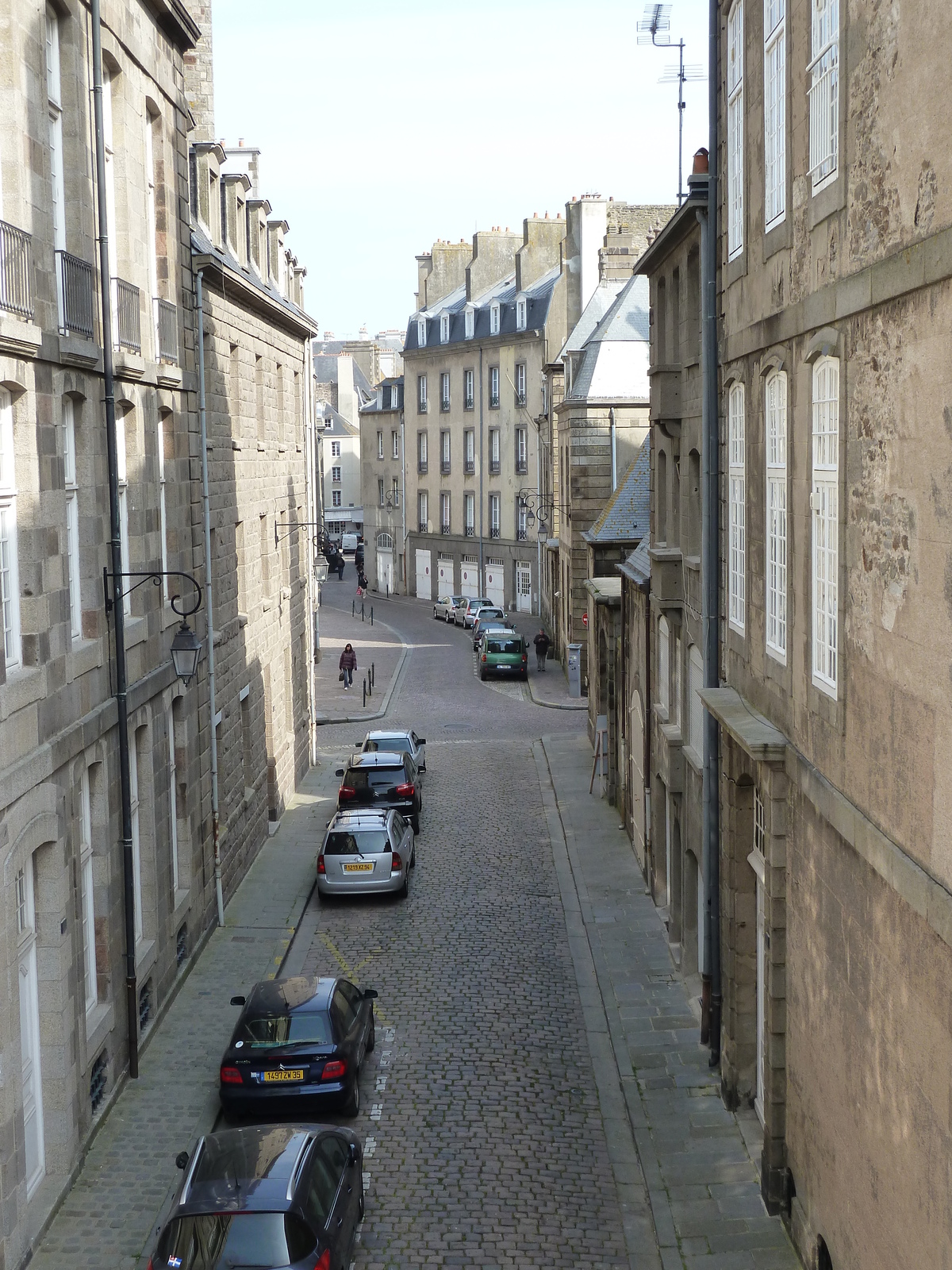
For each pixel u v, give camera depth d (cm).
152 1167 1230
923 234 693
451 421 7281
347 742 3634
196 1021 1606
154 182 1702
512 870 2312
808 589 1008
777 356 1095
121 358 1412
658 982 1748
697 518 1769
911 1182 746
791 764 1062
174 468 1741
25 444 1125
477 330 6888
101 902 1355
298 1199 930
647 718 2147
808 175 975
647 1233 1126
